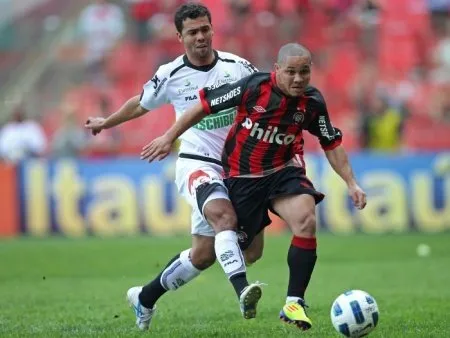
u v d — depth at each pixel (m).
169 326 25.52
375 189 63.62
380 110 71.62
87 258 48.41
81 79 78.69
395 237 59.62
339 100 76.25
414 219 63.88
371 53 79.31
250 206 23.33
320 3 78.94
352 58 78.38
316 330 23.59
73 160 62.53
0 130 73.00
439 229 63.91
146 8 78.44
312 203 22.55
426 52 80.44
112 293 34.75
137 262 46.47
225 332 23.25
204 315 28.22
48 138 74.12
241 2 78.31
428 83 78.19
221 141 25.28
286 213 22.61
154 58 77.62
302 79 21.88
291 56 21.80
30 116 75.56
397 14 80.44
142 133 70.56
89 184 62.25
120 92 76.12
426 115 75.81
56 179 62.16
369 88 74.75
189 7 25.03
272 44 78.12
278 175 23.11
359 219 63.31
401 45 79.69
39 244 56.19
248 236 23.70
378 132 70.88
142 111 26.19
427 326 24.19
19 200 62.12
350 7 79.62
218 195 23.06
